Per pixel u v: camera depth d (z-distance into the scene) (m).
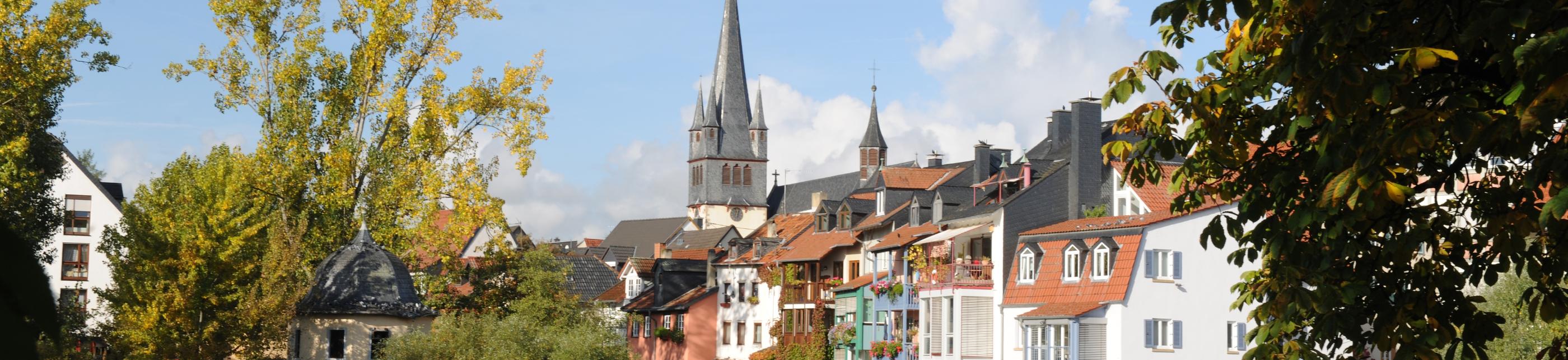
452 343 52.00
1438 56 9.62
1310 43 10.12
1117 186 57.72
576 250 156.00
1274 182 11.79
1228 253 52.28
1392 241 11.66
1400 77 9.77
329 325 53.06
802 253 77.50
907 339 62.25
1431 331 11.70
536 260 67.69
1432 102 10.80
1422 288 12.27
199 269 47.84
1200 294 51.59
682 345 84.25
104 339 47.16
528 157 56.44
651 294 93.31
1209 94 11.84
